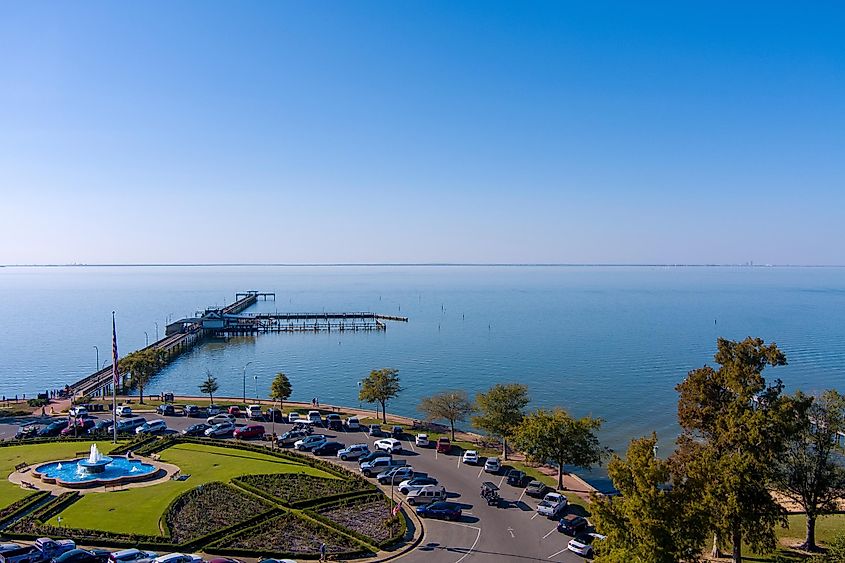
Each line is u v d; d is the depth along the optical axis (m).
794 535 66.75
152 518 60.94
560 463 76.94
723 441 58.62
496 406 91.94
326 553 54.97
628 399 144.75
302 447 90.12
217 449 88.69
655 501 44.94
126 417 108.19
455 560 54.91
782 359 57.19
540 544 58.84
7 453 84.50
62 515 61.59
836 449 63.47
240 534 58.44
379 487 74.25
